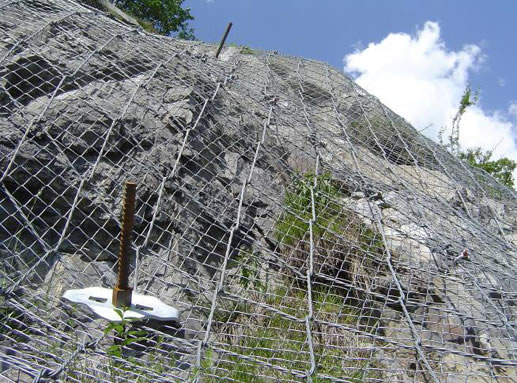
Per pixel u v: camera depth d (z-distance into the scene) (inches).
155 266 162.7
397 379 143.8
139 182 174.4
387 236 187.2
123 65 213.9
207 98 209.8
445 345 159.0
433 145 262.1
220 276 164.4
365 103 265.7
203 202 184.5
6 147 163.8
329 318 159.3
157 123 193.5
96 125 179.6
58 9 234.7
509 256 196.1
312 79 274.5
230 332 150.7
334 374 135.7
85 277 151.9
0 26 199.3
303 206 191.5
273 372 131.2
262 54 303.4
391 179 215.2
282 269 175.3
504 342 160.2
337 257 179.0
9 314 128.9
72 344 122.7
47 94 181.3
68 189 166.4
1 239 154.6
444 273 177.0
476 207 226.4
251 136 212.2
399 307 171.3
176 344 138.3
